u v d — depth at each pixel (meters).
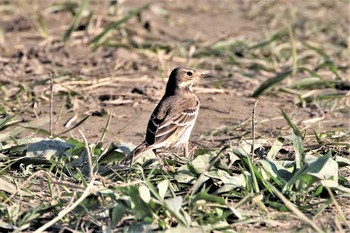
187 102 13.00
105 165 11.67
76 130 14.45
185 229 9.27
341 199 10.65
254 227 9.69
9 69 18.48
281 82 18.56
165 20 25.06
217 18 26.27
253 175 10.50
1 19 23.89
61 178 11.23
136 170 11.20
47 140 12.16
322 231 9.17
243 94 17.34
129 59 19.72
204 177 10.45
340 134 14.02
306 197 10.52
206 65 20.00
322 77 18.67
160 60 19.25
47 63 19.30
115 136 13.50
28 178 10.83
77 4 24.58
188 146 13.46
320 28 25.06
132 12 22.27
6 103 15.95
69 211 9.72
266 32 24.22
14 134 13.05
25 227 9.37
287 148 12.99
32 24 22.78
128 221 9.62
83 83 17.44
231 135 14.22
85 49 20.58
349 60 21.47
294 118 15.45
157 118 12.59
